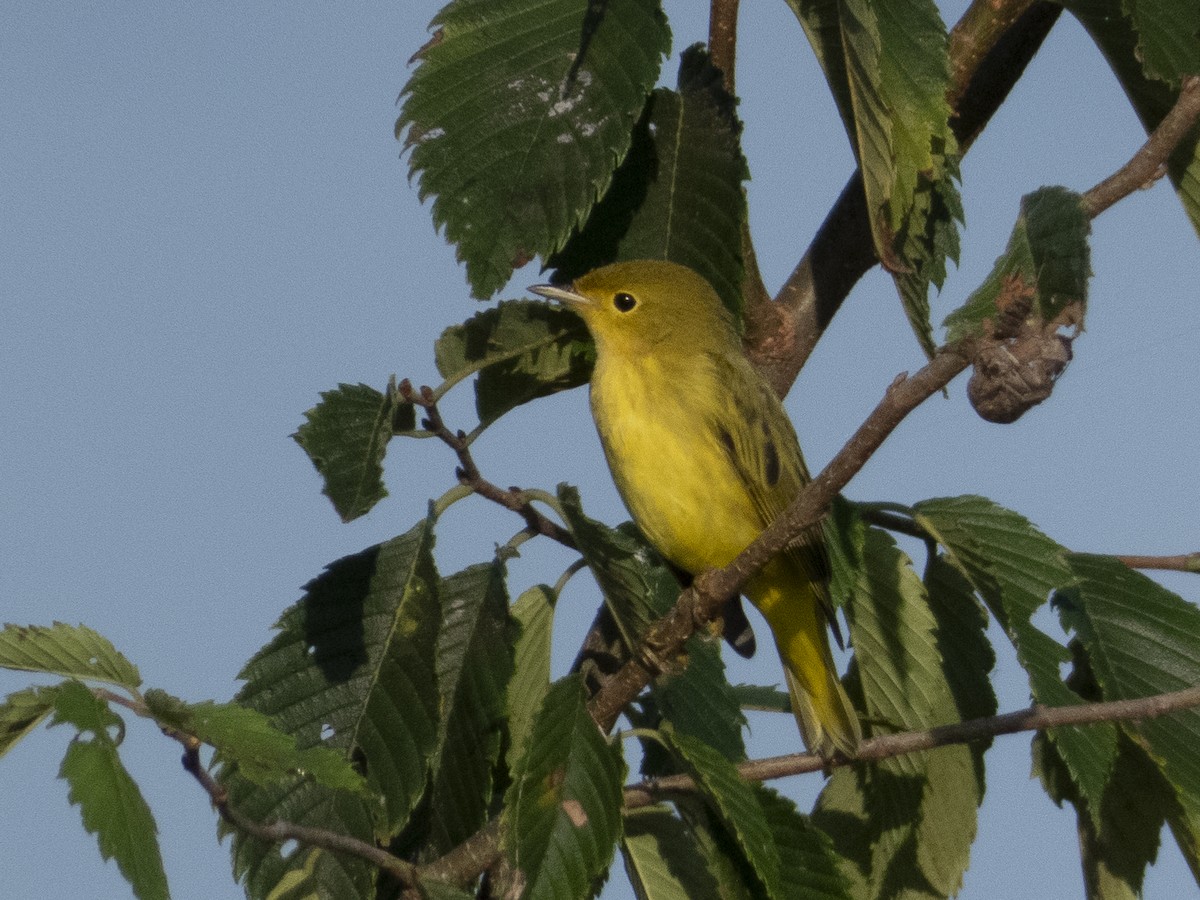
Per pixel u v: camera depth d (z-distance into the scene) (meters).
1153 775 8.69
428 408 7.39
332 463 7.14
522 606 8.62
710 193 8.80
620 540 7.82
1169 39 7.47
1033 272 6.30
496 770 8.45
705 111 8.67
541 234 7.55
